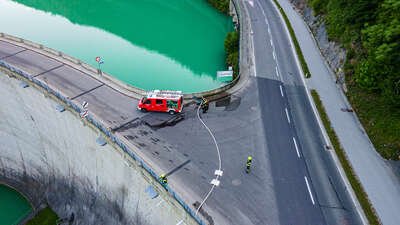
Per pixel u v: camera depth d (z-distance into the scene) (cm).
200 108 4762
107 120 4559
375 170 3722
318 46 6228
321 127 4397
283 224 3206
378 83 4266
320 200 3441
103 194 4534
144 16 9875
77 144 4850
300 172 3759
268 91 5088
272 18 7544
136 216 3966
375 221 3184
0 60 5859
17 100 5538
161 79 7062
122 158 3991
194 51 8088
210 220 3228
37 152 5784
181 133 4319
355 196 3472
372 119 4216
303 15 7544
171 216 3431
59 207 5200
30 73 5631
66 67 5831
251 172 3759
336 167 3819
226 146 4116
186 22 9394
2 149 6181
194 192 3528
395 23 3622
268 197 3475
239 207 3366
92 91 5175
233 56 6869
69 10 10594
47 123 5262
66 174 5256
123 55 7981
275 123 4472
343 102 4762
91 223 4622
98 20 9831
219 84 6869
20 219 5391
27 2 11506
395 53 3697
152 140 4216
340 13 5800
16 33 9188
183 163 3884
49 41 8725
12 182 6050
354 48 4984
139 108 4669
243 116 4600
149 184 3650
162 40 8606
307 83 5222
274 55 6050
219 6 9494
